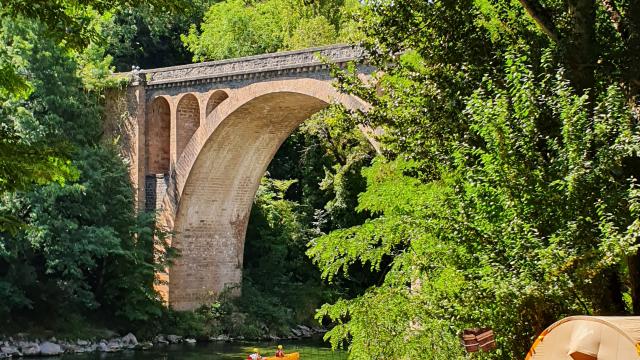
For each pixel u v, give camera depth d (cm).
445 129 1531
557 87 1243
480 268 1230
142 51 6122
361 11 1702
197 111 4634
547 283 1124
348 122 1708
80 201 3978
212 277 4875
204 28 6244
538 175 1194
